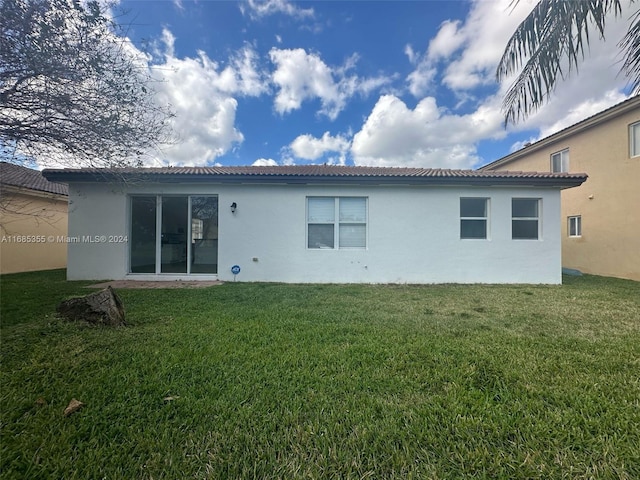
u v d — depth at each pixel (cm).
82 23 402
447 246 801
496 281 802
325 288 701
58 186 1179
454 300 578
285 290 667
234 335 357
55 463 159
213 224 807
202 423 193
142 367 268
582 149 1083
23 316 423
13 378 245
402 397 227
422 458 166
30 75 387
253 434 184
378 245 799
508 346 330
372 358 296
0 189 643
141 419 196
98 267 788
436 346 327
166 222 809
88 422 192
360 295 620
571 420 197
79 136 440
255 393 229
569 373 265
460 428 190
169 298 570
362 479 152
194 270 809
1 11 350
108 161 485
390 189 801
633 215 919
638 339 357
